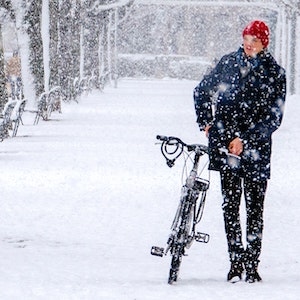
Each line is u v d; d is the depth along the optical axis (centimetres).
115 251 1962
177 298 1409
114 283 1539
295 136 5531
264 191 1659
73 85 9656
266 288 1519
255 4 16912
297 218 2488
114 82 15088
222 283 1579
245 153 1645
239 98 1648
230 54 1673
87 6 12400
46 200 2805
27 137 5338
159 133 5656
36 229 2273
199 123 1675
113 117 7350
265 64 1650
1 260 1777
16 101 4878
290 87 13550
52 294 1422
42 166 3781
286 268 1761
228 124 1656
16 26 7162
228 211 1648
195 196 1577
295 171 3656
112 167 3759
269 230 2284
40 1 7225
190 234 1633
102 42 15038
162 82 18325
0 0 7075
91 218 2470
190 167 3822
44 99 6856
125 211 2609
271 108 1650
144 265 1773
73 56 10925
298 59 13362
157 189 3103
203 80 1672
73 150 4512
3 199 2817
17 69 9294
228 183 1650
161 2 17412
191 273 1688
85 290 1462
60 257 1848
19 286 1482
